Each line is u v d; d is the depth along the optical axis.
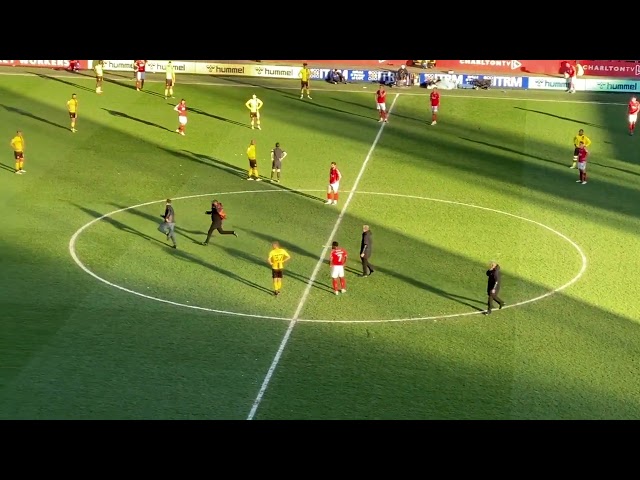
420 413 50.09
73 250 67.06
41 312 58.91
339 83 104.12
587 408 50.94
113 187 77.88
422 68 106.00
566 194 79.94
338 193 78.81
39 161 82.12
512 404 51.22
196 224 72.06
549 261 68.25
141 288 62.28
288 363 54.69
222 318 59.19
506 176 83.12
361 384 52.84
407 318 60.03
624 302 62.72
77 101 95.50
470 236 71.88
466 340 57.69
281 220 73.38
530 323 59.81
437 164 85.19
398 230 72.56
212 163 83.56
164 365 54.00
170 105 96.00
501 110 97.94
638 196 80.00
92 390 51.44
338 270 62.25
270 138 89.44
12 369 53.03
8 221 71.12
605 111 98.19
